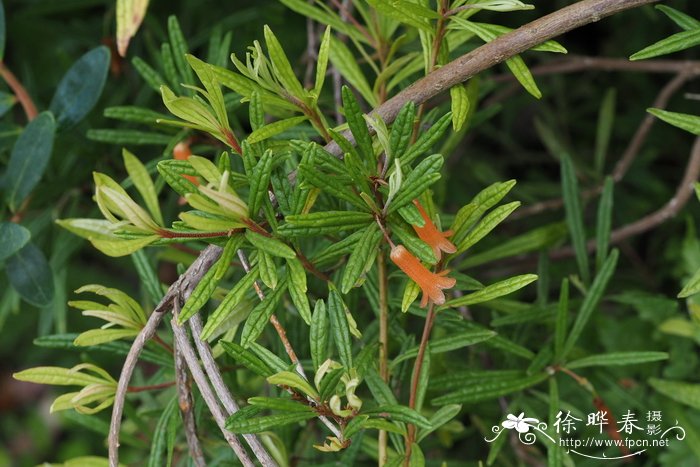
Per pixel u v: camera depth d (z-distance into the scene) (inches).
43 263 40.6
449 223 40.2
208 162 35.3
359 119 35.5
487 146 54.1
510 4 36.4
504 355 42.0
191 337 38.1
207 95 35.9
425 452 44.4
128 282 56.8
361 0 41.1
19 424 73.7
